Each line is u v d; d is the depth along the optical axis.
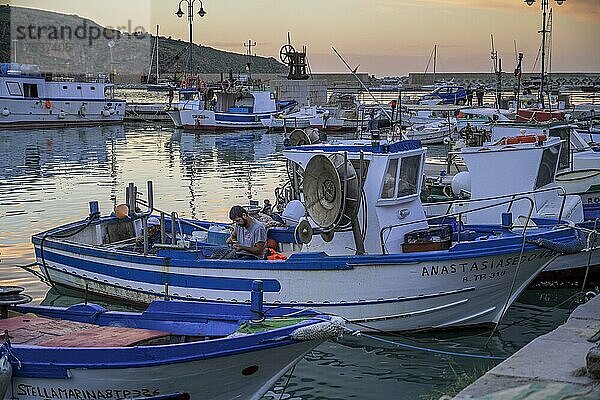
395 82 111.12
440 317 11.86
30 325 8.80
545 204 14.83
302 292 11.60
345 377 10.29
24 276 15.43
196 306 8.98
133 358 7.79
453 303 11.80
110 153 39.72
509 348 11.45
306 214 12.53
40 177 30.42
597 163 18.16
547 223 13.52
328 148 12.80
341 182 11.85
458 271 11.62
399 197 12.40
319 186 12.09
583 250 12.88
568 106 45.53
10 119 52.34
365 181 12.22
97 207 15.12
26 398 8.09
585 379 6.47
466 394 6.23
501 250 11.67
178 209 23.41
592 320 8.55
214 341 7.89
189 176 31.17
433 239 12.47
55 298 13.97
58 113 54.28
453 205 15.58
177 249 12.44
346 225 12.16
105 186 28.09
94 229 14.81
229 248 12.55
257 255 12.26
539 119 25.52
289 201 14.40
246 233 12.39
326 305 11.59
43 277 14.49
